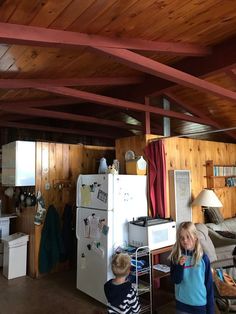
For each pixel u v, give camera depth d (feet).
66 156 15.93
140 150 13.61
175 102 16.53
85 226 12.02
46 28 7.02
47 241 14.43
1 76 10.33
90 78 12.52
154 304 10.75
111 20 7.29
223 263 11.07
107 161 17.57
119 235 11.23
